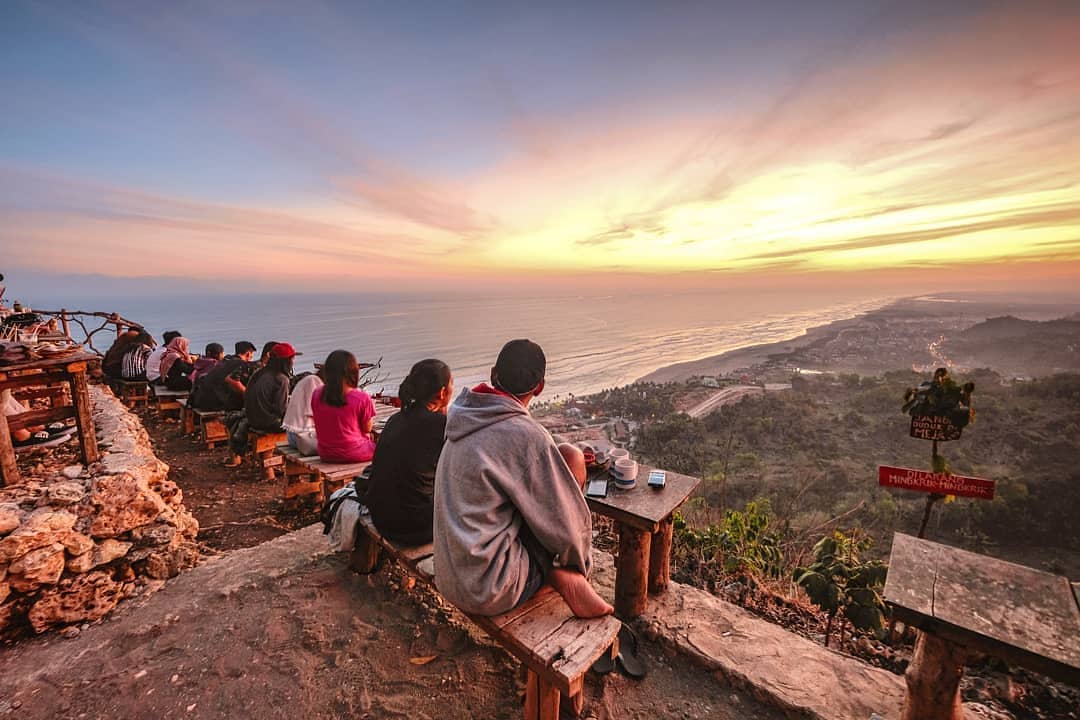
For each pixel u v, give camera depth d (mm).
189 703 1736
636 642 2039
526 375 1648
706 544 3104
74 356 2721
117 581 2348
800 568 2742
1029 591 1397
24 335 4191
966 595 1382
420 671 1906
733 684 1816
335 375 3309
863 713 1637
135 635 2062
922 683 1386
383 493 2090
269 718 1686
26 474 2676
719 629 2080
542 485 1555
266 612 2230
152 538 2479
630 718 1694
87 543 2234
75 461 2900
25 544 2049
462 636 2090
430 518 2105
